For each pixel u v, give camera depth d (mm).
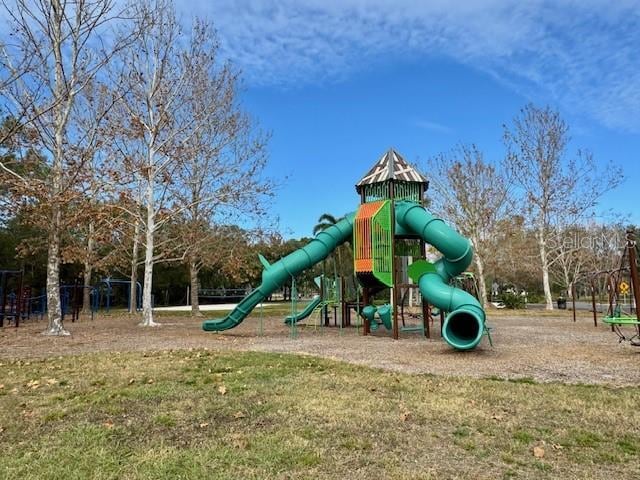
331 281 18859
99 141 16344
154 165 20094
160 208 20500
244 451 4492
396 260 15188
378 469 4094
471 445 4660
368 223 14258
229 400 6348
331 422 5379
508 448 4602
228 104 25859
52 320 15602
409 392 6789
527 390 6914
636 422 5402
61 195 15133
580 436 4930
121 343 13352
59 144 15492
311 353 11008
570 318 23766
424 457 4367
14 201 15367
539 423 5375
